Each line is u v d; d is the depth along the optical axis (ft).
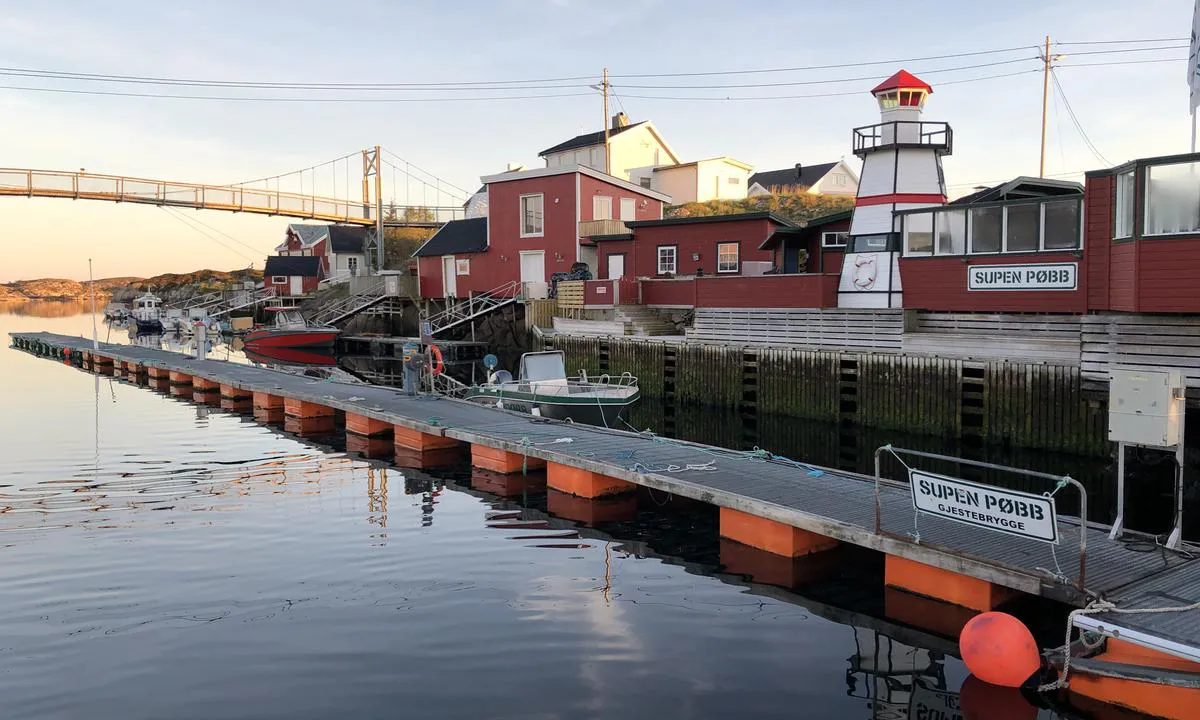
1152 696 21.74
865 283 75.66
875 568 33.88
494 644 26.68
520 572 33.73
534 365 74.43
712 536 38.65
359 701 22.95
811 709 22.70
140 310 214.28
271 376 89.30
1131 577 26.17
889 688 23.90
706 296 84.79
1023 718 22.24
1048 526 25.82
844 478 40.34
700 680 24.32
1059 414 57.36
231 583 32.42
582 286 108.47
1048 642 26.48
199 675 24.59
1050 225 60.29
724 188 208.85
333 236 235.81
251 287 253.85
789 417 76.38
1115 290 52.75
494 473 51.55
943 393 64.59
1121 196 51.80
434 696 23.24
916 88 74.64
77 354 130.82
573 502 44.78
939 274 67.15
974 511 27.91
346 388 78.38
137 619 28.84
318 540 38.11
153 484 49.47
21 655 25.99
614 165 203.10
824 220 94.84
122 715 22.31
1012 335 62.69
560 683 24.04
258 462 55.88
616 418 67.41
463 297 143.23
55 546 37.14
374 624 28.30
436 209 232.32
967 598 28.81
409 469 53.31
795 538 34.58
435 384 83.35
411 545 37.37
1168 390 28.07
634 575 33.40
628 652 26.18
